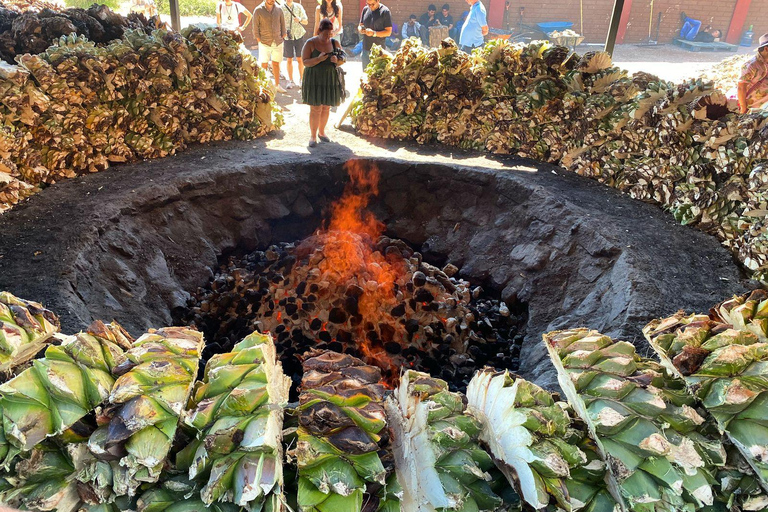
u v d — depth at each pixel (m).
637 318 3.97
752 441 1.55
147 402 1.49
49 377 1.48
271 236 6.77
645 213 5.56
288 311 5.27
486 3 18.45
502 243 6.07
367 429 1.58
